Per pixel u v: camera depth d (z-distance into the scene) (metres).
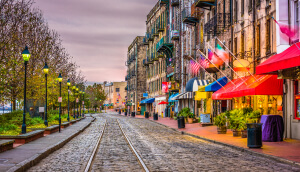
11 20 27.45
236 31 30.52
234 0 31.30
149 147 18.78
